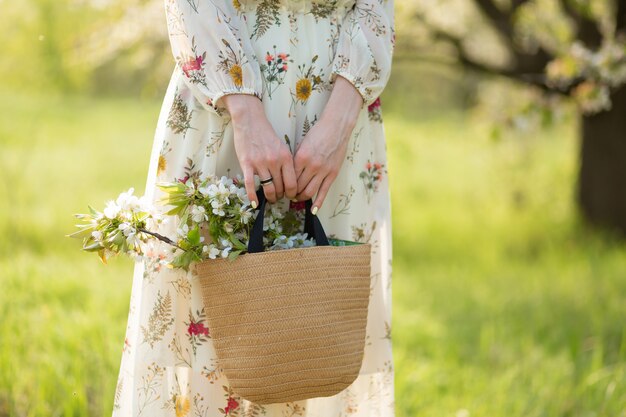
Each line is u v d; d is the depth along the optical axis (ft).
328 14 6.31
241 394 5.73
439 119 41.81
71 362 9.36
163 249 6.05
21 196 22.31
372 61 6.21
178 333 6.15
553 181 27.43
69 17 18.97
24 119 31.19
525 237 24.31
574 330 13.16
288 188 5.83
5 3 18.19
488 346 12.39
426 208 29.14
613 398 9.66
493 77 22.33
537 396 9.98
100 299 12.62
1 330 9.93
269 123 5.90
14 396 8.63
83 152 30.22
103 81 44.96
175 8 6.01
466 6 21.80
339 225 6.48
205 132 6.11
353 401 6.89
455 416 9.50
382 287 6.79
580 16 19.81
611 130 21.80
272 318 5.61
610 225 22.18
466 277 18.78
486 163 31.40
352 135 6.42
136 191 25.21
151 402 6.12
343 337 5.76
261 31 6.13
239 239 6.01
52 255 17.20
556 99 18.72
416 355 12.03
